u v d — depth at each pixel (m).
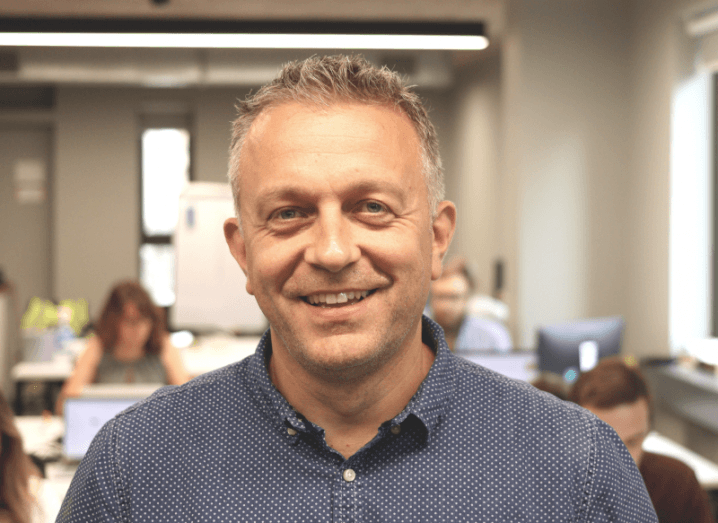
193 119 7.88
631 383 1.87
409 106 0.78
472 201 7.33
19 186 7.91
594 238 5.01
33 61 6.59
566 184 4.99
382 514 0.76
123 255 7.79
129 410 0.86
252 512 0.77
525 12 4.94
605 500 0.78
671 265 4.49
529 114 4.96
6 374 6.34
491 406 0.82
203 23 3.71
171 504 0.79
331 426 0.80
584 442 0.80
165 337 3.67
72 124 7.71
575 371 3.38
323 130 0.72
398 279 0.73
